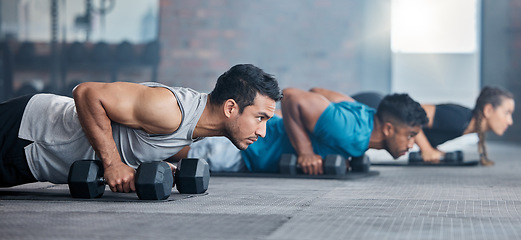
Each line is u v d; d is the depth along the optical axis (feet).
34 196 7.23
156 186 6.83
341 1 30.14
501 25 28.14
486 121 13.84
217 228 5.28
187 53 30.58
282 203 7.02
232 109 6.97
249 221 5.66
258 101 6.97
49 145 7.19
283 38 30.53
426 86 39.83
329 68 30.37
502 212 6.42
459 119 13.67
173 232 5.09
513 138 27.91
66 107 7.24
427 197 7.82
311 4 30.32
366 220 5.80
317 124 10.41
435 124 13.75
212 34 30.66
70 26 29.27
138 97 6.81
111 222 5.57
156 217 5.86
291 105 10.50
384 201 7.34
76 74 29.37
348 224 5.56
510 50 28.12
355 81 30.22
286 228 5.31
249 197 7.61
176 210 6.32
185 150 9.09
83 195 7.02
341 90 30.30
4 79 27.66
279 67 30.55
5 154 7.22
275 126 11.17
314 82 30.45
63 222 5.56
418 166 14.06
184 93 7.03
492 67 28.27
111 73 28.99
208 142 11.34
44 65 28.30
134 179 6.89
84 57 28.04
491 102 13.74
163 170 6.92
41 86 29.04
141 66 29.73
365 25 30.07
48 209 6.33
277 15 30.50
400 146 10.56
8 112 7.26
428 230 5.29
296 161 10.82
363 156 11.51
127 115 6.82
